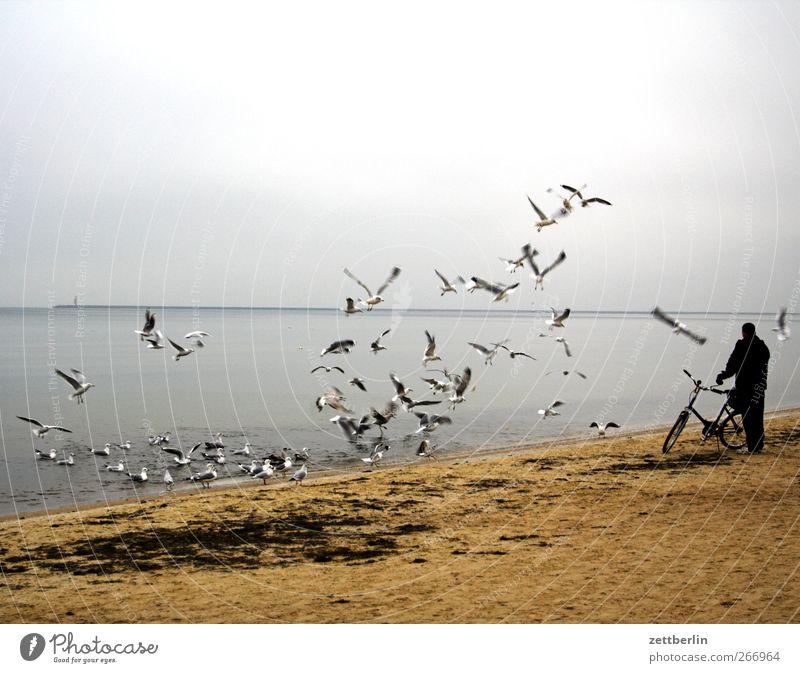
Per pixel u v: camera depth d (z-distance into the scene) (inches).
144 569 543.5
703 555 522.9
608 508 671.8
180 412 1649.9
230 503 753.0
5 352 3395.7
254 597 478.9
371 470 1004.6
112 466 1044.5
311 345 3794.3
